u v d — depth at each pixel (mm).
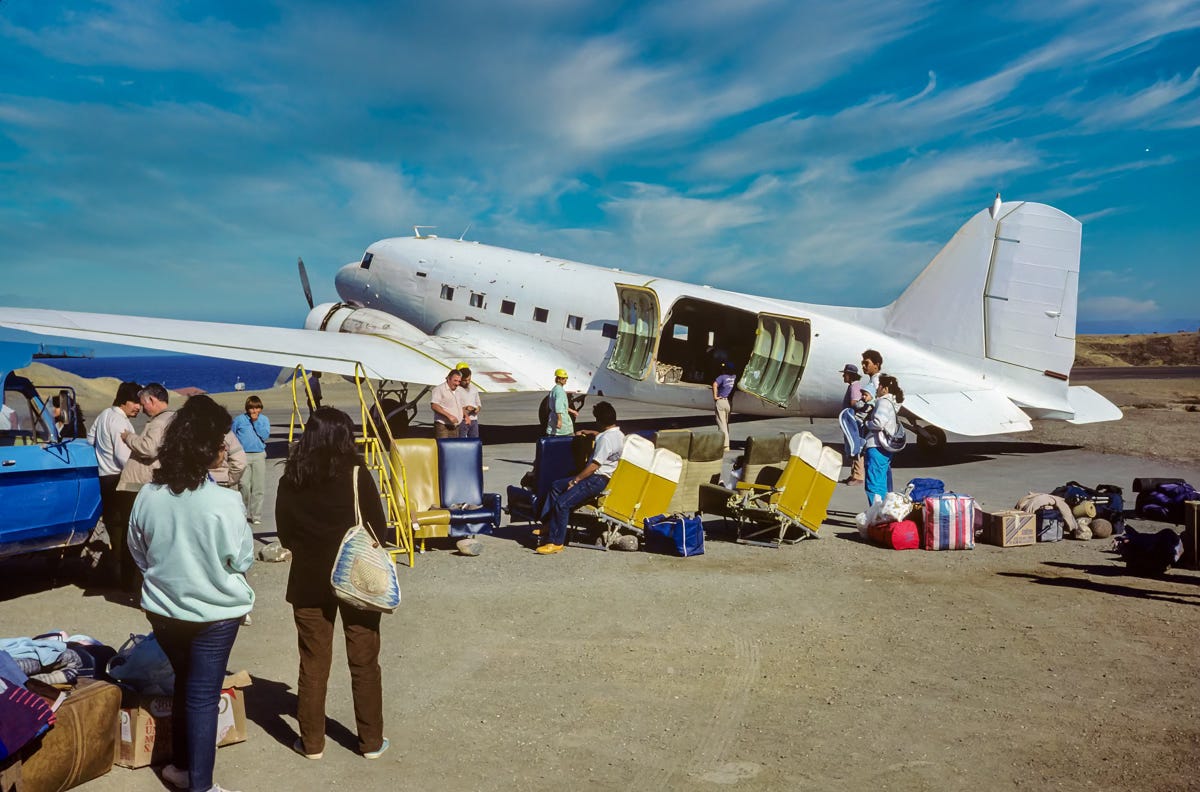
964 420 14320
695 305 20156
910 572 8148
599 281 18766
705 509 9906
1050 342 15055
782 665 5668
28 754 3775
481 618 6691
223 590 3717
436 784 4082
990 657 5793
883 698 5094
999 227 15391
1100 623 6512
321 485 4168
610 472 8891
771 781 4078
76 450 6926
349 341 17703
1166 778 4082
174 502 3666
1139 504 9906
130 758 4223
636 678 5449
